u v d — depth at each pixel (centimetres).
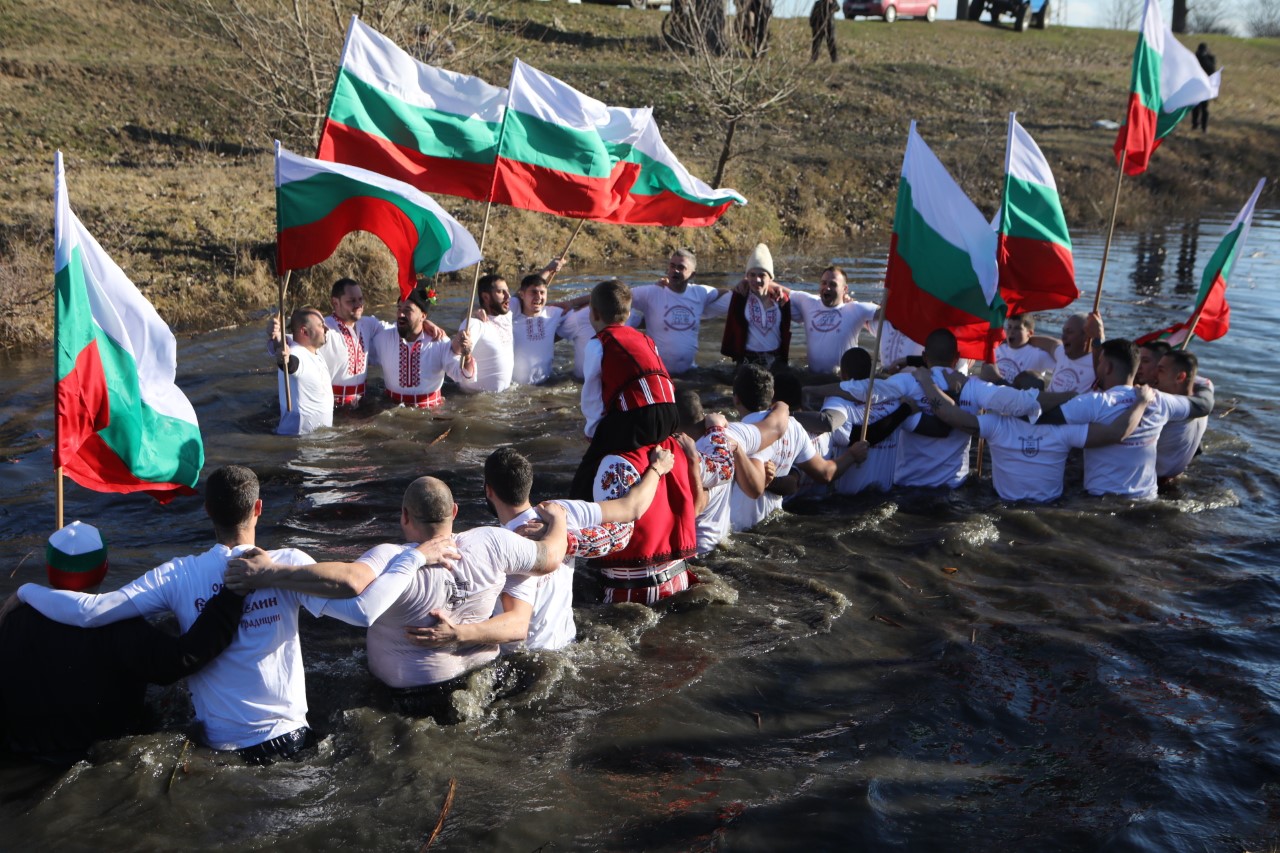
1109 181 2419
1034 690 502
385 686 486
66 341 478
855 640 552
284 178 764
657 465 571
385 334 919
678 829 395
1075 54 3516
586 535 525
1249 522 714
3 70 1920
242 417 885
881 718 475
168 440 525
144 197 1504
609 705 484
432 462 793
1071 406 734
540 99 865
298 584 421
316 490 732
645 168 970
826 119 2458
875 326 1052
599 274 1581
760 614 578
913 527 705
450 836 390
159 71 2038
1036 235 800
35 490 723
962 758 446
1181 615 577
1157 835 388
